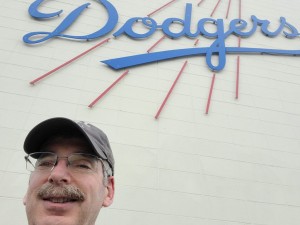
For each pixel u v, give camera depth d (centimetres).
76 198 39
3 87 117
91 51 143
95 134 47
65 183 40
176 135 121
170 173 109
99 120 117
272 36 185
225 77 153
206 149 120
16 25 143
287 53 175
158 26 166
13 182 94
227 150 122
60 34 144
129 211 96
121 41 153
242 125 134
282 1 213
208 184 109
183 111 131
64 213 38
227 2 199
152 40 159
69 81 127
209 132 127
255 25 184
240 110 140
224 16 188
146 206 98
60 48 140
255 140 129
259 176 117
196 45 164
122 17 166
